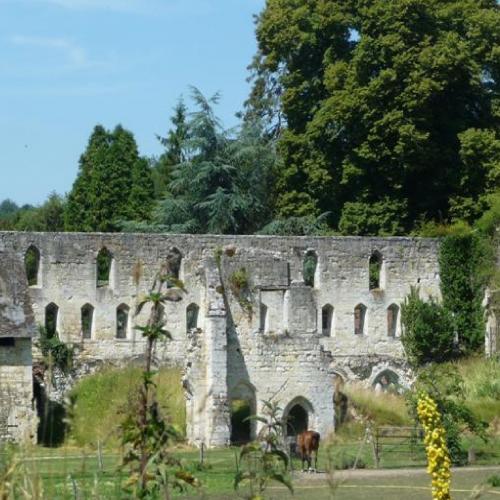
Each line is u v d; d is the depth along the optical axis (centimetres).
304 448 7000
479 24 12688
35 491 2439
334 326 11394
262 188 13538
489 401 9519
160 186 16562
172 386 9238
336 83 12575
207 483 6234
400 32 12375
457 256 11500
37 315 10556
